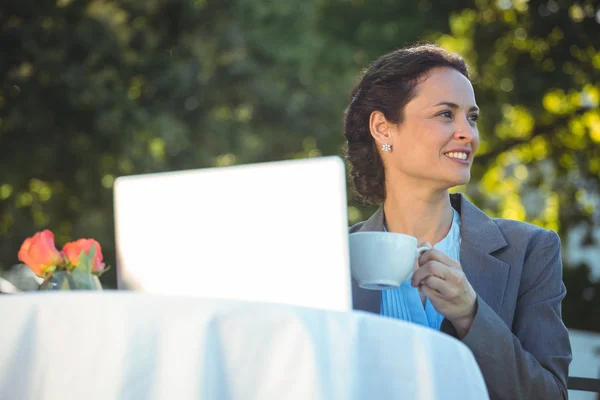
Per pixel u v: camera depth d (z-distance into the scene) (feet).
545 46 76.23
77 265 13.33
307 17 86.99
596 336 34.58
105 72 72.43
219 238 11.82
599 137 79.05
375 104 17.76
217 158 81.05
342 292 11.11
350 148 18.56
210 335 9.18
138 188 12.44
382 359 10.02
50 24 70.74
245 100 81.97
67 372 8.99
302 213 11.37
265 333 9.39
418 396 10.03
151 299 9.25
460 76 17.38
